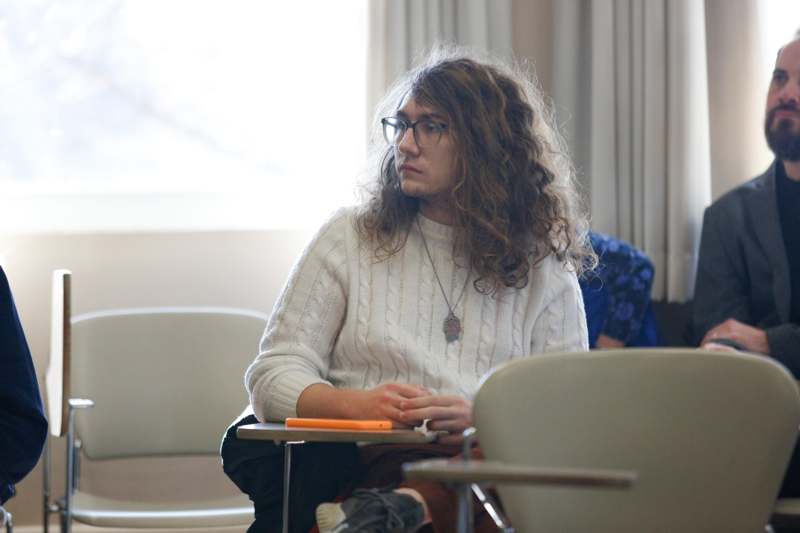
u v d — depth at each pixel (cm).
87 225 763
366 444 460
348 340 475
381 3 741
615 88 754
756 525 374
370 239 484
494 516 367
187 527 568
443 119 475
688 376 373
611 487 247
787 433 373
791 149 689
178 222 768
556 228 495
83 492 683
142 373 669
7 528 489
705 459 372
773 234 687
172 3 796
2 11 788
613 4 752
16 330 480
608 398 372
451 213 485
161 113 796
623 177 752
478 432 363
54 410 628
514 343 484
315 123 802
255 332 679
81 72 793
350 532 377
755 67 769
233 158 798
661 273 749
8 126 789
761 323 688
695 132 745
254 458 462
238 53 800
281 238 771
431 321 478
